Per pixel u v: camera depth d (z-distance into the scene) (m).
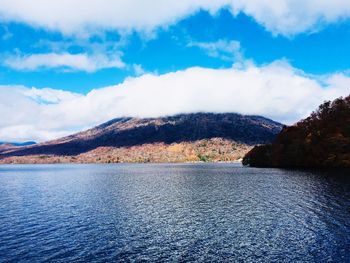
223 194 83.69
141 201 75.88
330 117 192.00
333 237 41.97
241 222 52.03
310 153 180.38
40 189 108.44
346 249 37.50
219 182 116.81
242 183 109.00
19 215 61.34
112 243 42.69
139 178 150.50
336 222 49.22
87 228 50.53
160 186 109.88
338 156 166.75
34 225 52.97
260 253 37.47
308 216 53.84
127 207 68.19
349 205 61.25
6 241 43.97
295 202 66.81
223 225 50.59
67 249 40.41
